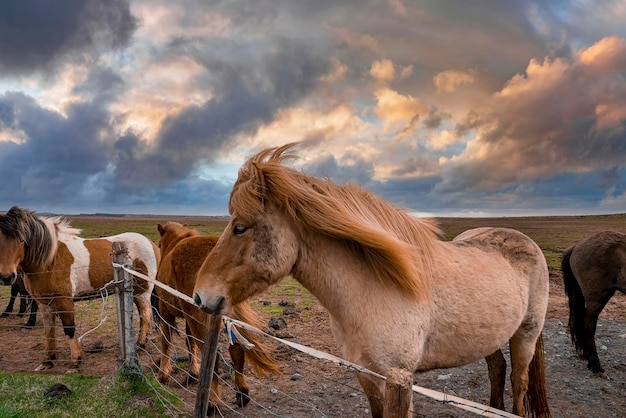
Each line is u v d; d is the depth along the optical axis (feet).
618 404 15.46
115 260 14.76
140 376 14.92
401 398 6.16
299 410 14.99
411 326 8.77
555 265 52.24
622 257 18.70
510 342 12.35
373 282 8.88
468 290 9.91
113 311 29.32
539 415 12.54
